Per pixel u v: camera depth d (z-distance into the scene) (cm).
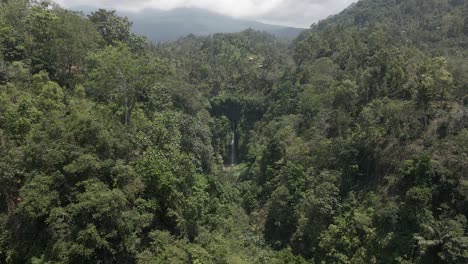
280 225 4775
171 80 6138
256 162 6588
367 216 4134
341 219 4291
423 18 12306
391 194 4209
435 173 3950
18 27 4494
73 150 2744
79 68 4641
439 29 9831
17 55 4172
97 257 2530
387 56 5991
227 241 3397
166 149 3622
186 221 3181
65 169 2616
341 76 6988
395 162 4425
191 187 3638
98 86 3822
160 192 3095
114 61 3738
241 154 8744
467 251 3288
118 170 2880
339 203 4525
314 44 10012
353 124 5447
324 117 6012
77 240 2458
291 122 6688
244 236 4084
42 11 4650
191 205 3253
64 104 3466
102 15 6203
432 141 4316
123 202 2662
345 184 4756
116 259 2659
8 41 4134
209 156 5081
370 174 4684
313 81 7525
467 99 4678
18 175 2698
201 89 10031
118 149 3123
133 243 2734
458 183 3850
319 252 4209
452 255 3284
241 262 3053
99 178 2803
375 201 4253
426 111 4650
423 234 3581
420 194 3753
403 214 3812
